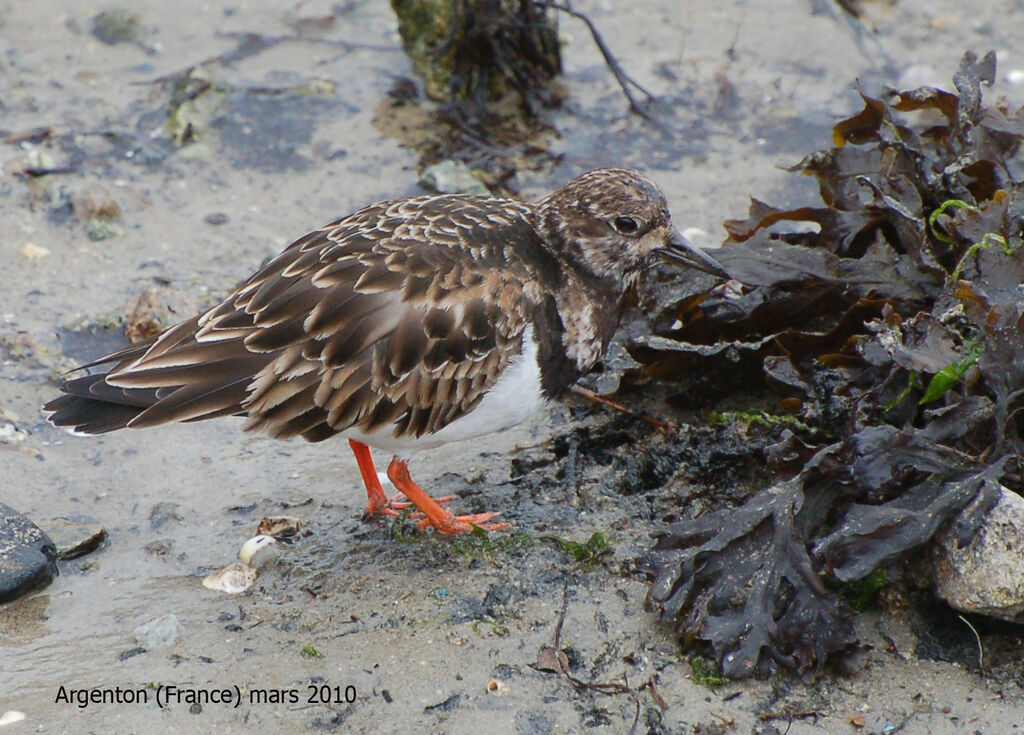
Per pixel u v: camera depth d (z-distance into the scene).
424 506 10.21
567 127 15.86
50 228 14.04
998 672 8.66
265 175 15.06
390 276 9.29
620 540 9.90
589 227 10.03
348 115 16.03
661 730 8.34
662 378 11.38
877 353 9.96
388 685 8.71
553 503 10.44
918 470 8.96
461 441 11.30
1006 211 10.02
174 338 9.41
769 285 10.91
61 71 16.67
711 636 8.72
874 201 11.05
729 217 14.31
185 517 10.57
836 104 16.22
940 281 10.45
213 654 9.07
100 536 10.19
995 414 9.05
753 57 17.14
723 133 15.80
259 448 11.47
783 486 9.12
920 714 8.38
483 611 9.37
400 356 9.30
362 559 10.01
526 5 15.86
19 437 11.33
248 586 9.78
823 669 8.73
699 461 10.52
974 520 8.62
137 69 16.78
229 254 13.79
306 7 18.16
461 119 15.77
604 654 8.93
